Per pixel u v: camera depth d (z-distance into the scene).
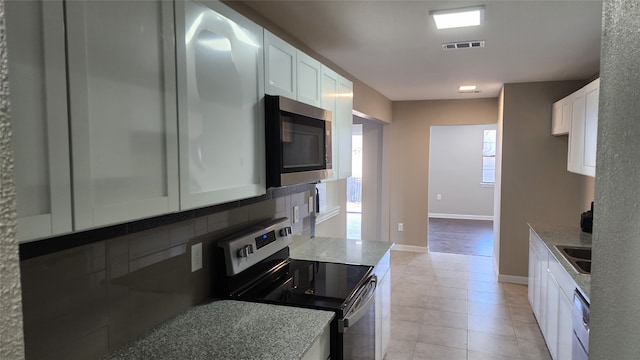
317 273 2.38
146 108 1.16
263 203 2.52
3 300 0.41
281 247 2.48
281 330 1.61
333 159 2.81
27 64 0.82
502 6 2.32
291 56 2.15
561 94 4.64
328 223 4.14
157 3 1.19
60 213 0.90
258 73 1.81
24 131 0.82
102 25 1.00
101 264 1.38
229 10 1.57
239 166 1.67
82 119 0.95
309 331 1.61
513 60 3.60
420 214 6.38
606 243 0.71
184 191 1.32
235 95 1.63
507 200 4.91
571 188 4.70
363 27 2.70
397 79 4.51
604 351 0.72
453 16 2.46
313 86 2.45
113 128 1.04
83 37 0.94
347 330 1.87
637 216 0.58
